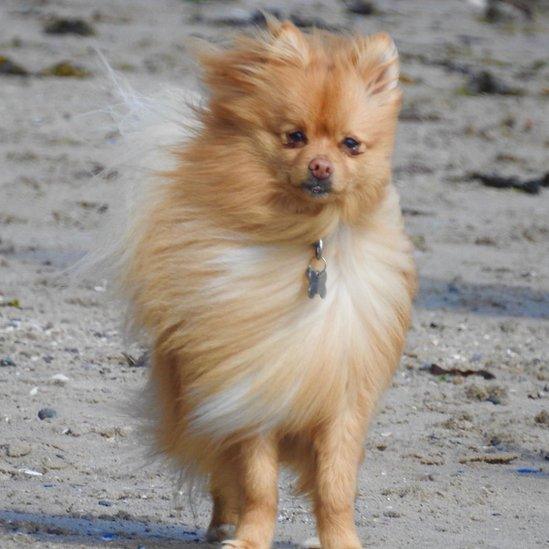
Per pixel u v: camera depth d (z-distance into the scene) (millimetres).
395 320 10102
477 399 15539
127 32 45000
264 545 9930
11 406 14125
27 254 21188
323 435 10000
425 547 10680
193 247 9938
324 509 10008
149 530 11008
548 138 33562
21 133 29781
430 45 46781
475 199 27031
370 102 10023
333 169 9531
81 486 12078
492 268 22031
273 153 9766
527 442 13969
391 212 10266
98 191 25422
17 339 16734
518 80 41344
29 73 36656
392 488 12367
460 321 18938
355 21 50844
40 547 10016
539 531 11320
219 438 10047
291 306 9805
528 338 18312
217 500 10906
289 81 9805
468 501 12141
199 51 10273
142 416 10938
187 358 10008
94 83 35625
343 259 9938
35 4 50625
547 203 27188
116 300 11195
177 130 10461
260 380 9781
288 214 9797
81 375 15422
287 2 54219
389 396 15414
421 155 30672
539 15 57062
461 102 37438
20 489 11820
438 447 13734
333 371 9797
